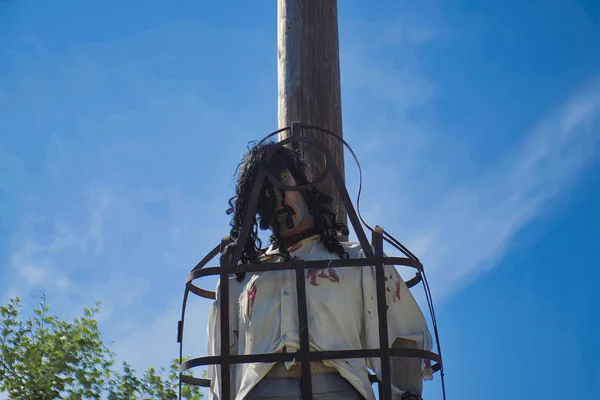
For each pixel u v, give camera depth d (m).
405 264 2.99
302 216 3.16
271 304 2.99
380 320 2.87
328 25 4.34
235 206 3.21
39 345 10.27
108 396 9.94
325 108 4.21
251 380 2.88
